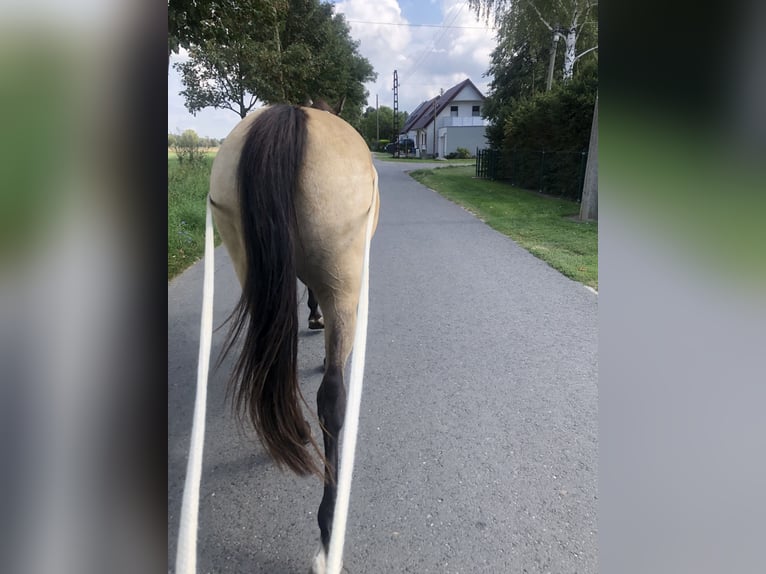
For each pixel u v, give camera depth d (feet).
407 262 21.13
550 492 7.57
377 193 7.07
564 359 12.03
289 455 5.65
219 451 8.63
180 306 15.57
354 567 6.22
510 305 15.88
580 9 57.06
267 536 6.78
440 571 6.20
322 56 59.36
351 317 6.38
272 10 20.17
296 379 5.65
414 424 9.32
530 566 6.27
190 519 4.12
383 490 7.59
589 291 17.26
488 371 11.41
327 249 6.03
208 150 41.83
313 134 5.98
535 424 9.33
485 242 25.02
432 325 14.19
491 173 60.44
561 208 36.35
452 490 7.61
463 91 155.63
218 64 42.09
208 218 5.63
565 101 41.37
